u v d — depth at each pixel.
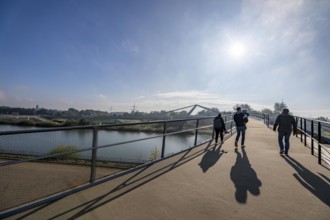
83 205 3.25
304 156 6.96
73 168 7.80
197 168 5.39
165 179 4.51
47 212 3.02
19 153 3.89
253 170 5.31
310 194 3.87
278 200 3.60
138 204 3.34
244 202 3.51
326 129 6.59
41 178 5.78
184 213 3.10
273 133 13.81
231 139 10.95
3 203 3.92
